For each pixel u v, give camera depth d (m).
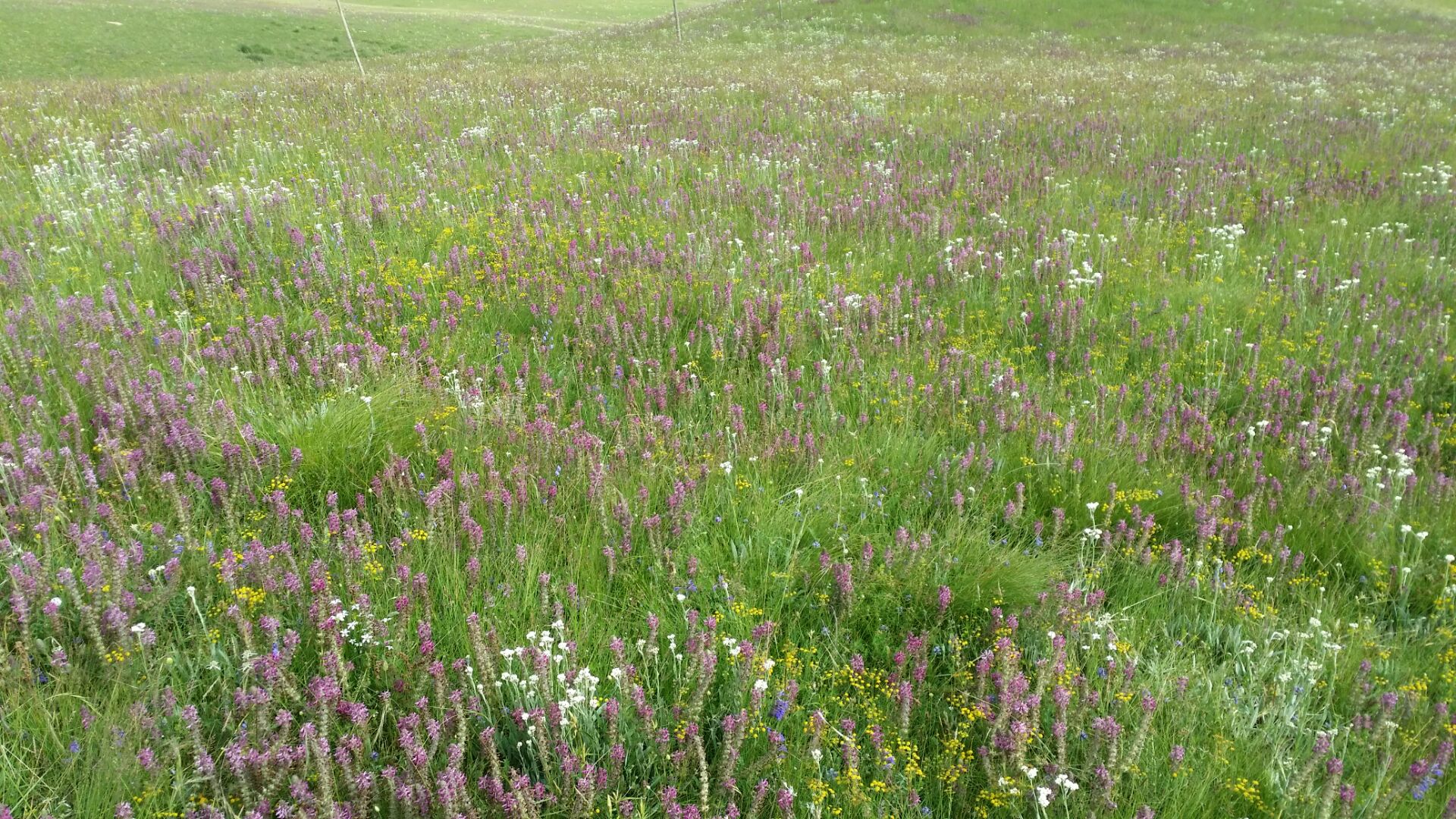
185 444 4.95
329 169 11.55
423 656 3.68
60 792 3.12
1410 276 8.57
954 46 32.19
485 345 6.79
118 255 8.23
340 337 6.73
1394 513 4.86
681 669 3.83
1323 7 41.41
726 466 4.95
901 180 11.58
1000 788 3.28
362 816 3.04
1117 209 10.43
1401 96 19.47
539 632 3.86
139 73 39.50
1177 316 7.52
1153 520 4.90
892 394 6.09
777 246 8.69
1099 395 6.00
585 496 4.87
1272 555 4.63
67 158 12.30
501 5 75.38
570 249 8.17
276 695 3.50
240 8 56.75
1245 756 3.47
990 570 4.37
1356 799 3.33
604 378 6.45
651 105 17.06
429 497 4.47
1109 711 3.65
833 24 36.78
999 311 7.66
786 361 6.45
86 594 3.89
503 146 12.92
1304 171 12.31
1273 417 6.04
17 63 39.12
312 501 4.98
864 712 3.70
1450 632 4.14
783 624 4.22
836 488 5.04
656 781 3.32
